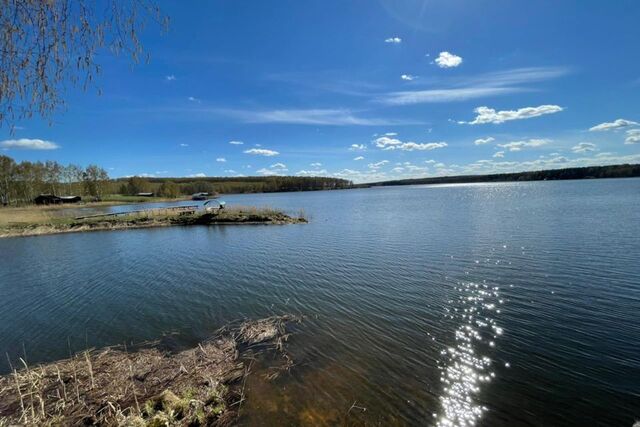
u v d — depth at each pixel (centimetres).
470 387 618
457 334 830
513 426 524
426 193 10169
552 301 1027
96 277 1461
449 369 677
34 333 893
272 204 6881
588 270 1316
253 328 862
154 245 2266
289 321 921
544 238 1962
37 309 1076
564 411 556
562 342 782
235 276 1402
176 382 634
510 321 897
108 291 1247
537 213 3234
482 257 1584
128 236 2758
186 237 2608
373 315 954
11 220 3800
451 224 2745
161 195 10912
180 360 716
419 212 3938
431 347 768
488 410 558
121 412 521
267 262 1642
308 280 1311
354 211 4484
